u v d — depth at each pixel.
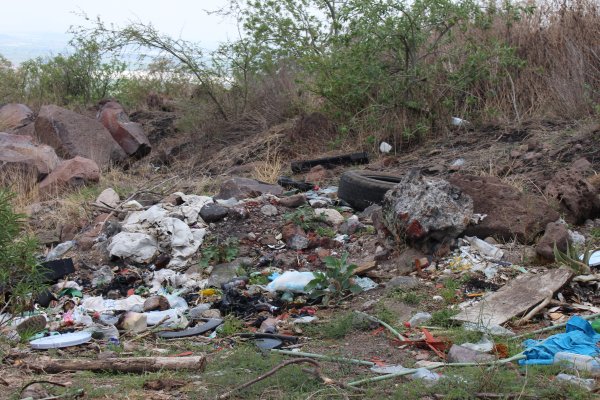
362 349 5.62
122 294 7.71
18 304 6.47
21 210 10.62
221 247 8.08
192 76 17.73
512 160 10.71
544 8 13.52
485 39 13.55
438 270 7.17
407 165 11.66
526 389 4.53
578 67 12.38
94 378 5.06
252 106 16.72
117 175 13.94
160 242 8.43
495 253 7.30
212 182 12.34
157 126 17.80
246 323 6.48
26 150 13.14
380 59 13.28
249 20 15.98
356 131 13.33
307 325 6.25
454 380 4.62
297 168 12.45
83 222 9.80
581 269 6.86
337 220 8.70
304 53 15.52
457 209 7.44
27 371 5.18
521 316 6.07
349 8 12.71
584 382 4.54
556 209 8.27
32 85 21.61
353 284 6.91
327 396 4.58
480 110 12.80
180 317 6.59
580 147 10.41
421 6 12.58
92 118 16.03
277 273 7.61
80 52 21.02
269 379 4.83
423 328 5.83
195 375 5.07
